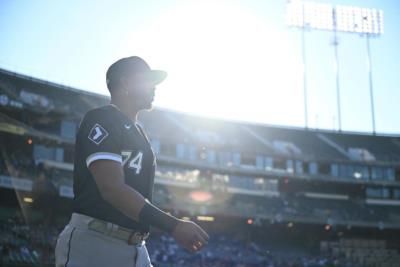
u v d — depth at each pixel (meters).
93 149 3.51
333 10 65.25
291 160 61.91
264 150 61.53
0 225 39.84
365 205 61.78
